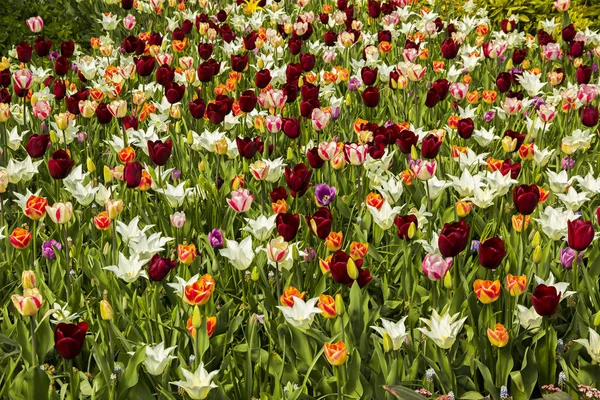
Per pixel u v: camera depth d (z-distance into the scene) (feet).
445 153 19.81
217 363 11.96
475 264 13.79
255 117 20.61
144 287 14.15
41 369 10.42
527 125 21.06
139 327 12.36
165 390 10.51
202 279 10.71
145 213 16.08
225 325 12.64
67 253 13.14
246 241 12.21
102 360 10.55
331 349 9.78
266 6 36.96
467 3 35.40
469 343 11.75
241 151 16.30
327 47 29.63
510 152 17.69
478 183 14.51
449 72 23.95
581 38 28.71
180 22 34.88
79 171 16.51
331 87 23.98
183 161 19.54
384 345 10.45
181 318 12.27
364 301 12.28
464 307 12.30
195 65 29.76
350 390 10.76
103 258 13.93
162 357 10.23
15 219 16.99
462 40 30.07
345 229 16.20
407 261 13.24
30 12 35.22
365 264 14.43
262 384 11.15
